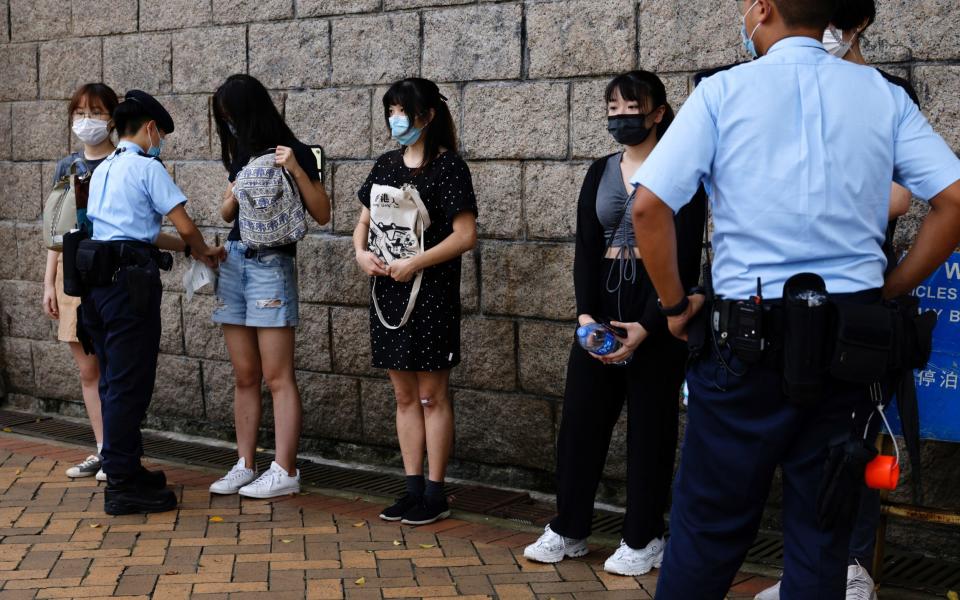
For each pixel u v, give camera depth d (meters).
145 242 4.50
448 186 4.21
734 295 2.29
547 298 4.80
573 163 4.71
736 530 2.34
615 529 4.42
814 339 2.15
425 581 3.71
